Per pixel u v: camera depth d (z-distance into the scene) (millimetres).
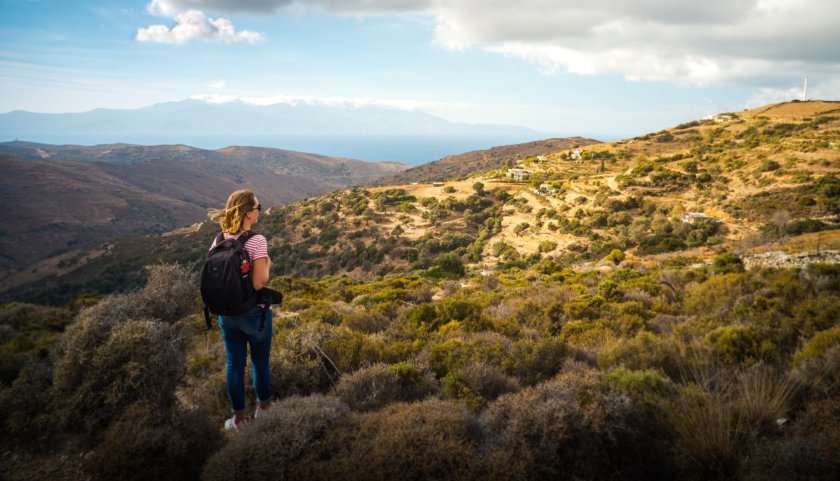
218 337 5836
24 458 2904
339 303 11344
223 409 3646
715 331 5125
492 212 90250
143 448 2576
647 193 76062
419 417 2699
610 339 6180
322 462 2363
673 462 2729
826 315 5703
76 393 3029
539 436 2615
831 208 48000
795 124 112938
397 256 73062
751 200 58969
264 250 3006
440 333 6777
